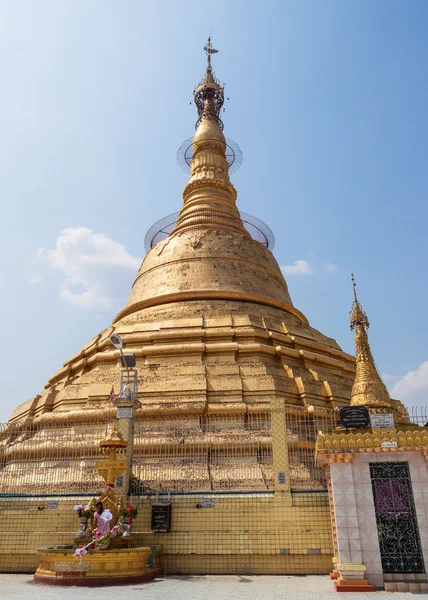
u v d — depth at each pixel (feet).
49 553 48.67
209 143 143.95
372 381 72.64
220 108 161.68
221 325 96.48
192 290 105.91
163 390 81.51
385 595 40.91
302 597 39.40
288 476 57.93
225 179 139.33
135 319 104.22
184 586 45.50
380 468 49.67
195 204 131.95
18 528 58.59
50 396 90.33
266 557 54.49
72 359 107.65
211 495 58.08
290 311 115.55
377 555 46.26
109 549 49.55
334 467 50.06
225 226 125.80
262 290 111.96
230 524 56.18
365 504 48.39
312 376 92.58
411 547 46.44
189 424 74.38
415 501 47.85
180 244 117.08
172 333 94.48
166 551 55.36
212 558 54.90
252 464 67.05
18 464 70.08
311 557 54.08
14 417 98.17
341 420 55.83
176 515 57.21
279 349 93.25
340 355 108.06
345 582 44.21
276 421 60.95
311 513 55.77
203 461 67.82
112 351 93.76
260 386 82.33
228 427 74.18
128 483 60.29
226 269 111.04
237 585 46.14
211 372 85.35
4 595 40.22
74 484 64.23
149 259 121.80
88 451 70.23
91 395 83.87
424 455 49.32
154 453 70.64
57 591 42.63
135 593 41.16
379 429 54.75
